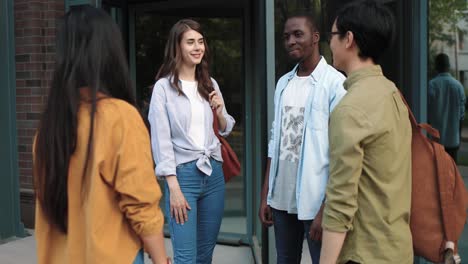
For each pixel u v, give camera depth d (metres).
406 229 1.76
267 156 3.17
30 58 4.88
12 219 4.85
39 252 1.64
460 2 3.60
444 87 3.64
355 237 1.73
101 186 1.55
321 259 1.72
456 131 3.65
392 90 1.79
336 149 1.67
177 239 2.85
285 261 2.78
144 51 5.02
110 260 1.56
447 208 1.89
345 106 1.69
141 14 4.98
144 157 1.60
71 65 1.58
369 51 1.81
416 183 1.90
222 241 4.58
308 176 2.44
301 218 2.46
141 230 1.59
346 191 1.66
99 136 1.54
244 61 4.60
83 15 1.62
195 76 3.01
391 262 1.70
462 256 3.66
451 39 3.62
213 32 4.73
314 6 4.20
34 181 1.62
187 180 2.88
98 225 1.54
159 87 2.89
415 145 1.91
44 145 1.56
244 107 4.66
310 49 2.58
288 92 2.68
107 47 1.61
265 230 3.22
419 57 3.49
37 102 4.89
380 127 1.67
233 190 4.77
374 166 1.70
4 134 4.77
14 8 4.88
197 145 2.89
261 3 3.18
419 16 3.47
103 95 1.59
